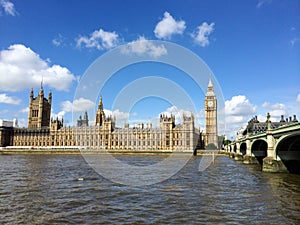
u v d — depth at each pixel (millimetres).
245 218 29359
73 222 27781
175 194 41344
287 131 60125
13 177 58719
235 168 85938
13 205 33969
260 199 38188
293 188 46969
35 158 142750
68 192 42156
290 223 27766
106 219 28844
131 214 30672
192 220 28641
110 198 38312
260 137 85062
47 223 27406
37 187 46219
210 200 37469
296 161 71688
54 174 64875
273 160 72125
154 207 33688
